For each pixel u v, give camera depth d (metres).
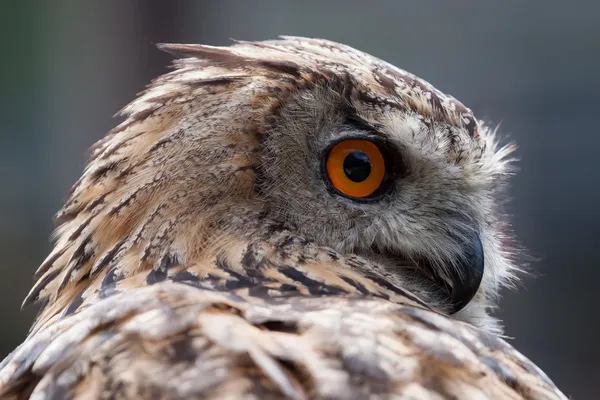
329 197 2.23
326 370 2.13
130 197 2.21
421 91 2.24
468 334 2.17
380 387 2.13
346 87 2.23
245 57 2.23
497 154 2.29
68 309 2.20
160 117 2.22
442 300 2.26
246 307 2.16
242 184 2.21
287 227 2.22
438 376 2.14
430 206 2.25
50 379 2.15
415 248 2.25
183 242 2.21
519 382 2.16
